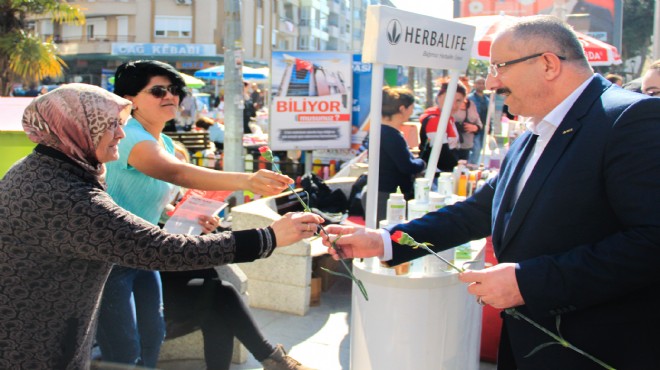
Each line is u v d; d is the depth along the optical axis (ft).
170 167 8.97
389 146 15.92
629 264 5.69
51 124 6.15
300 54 27.45
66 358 6.43
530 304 6.06
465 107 26.45
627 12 102.68
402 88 16.55
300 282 15.33
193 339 12.27
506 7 61.57
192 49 133.39
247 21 138.00
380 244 7.84
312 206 19.26
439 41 12.00
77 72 143.64
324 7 174.81
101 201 6.18
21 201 6.04
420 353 9.07
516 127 23.76
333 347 13.71
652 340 6.12
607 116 6.05
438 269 9.15
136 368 9.38
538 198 6.40
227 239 6.72
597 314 6.23
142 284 9.79
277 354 10.59
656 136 5.75
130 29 135.64
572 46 6.45
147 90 9.30
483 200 7.94
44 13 63.10
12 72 62.80
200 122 38.86
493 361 13.06
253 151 30.73
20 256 6.10
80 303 6.44
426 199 10.50
